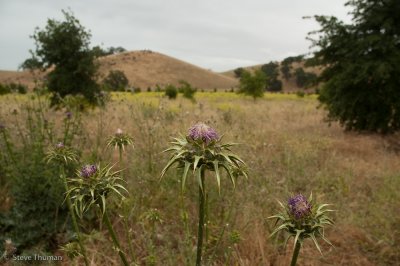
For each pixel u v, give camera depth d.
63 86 18.42
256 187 6.63
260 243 4.87
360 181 8.30
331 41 15.41
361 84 14.66
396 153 11.74
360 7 14.75
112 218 5.73
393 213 6.40
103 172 3.02
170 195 6.23
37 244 5.23
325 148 11.45
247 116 17.03
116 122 10.73
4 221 5.27
